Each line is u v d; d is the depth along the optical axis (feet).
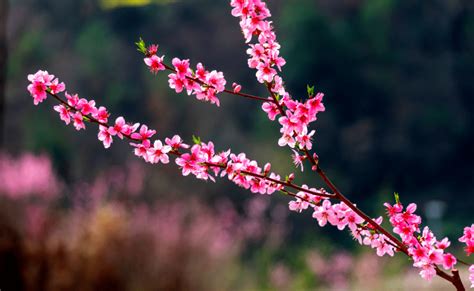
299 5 120.57
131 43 120.57
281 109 8.36
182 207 34.14
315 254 46.34
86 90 116.16
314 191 8.50
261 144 106.63
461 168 115.96
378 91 117.50
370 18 120.26
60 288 24.31
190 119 104.47
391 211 8.55
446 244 8.40
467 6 119.03
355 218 8.50
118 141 92.94
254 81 118.11
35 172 26.32
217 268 31.07
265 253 44.19
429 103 117.60
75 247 25.82
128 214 29.01
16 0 122.01
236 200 79.66
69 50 119.85
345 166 113.29
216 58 122.21
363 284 40.04
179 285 27.86
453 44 120.16
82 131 99.14
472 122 117.08
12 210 25.32
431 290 32.04
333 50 118.42
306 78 119.44
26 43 116.88
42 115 105.29
